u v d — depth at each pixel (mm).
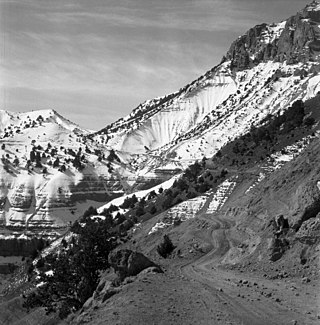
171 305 32250
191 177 138625
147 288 36312
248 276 40625
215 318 29594
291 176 62344
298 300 32531
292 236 42719
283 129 137375
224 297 33781
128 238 95125
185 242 63531
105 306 34594
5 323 87812
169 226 93000
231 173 124125
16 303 93188
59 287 54156
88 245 53312
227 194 104312
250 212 62875
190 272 44344
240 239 59406
